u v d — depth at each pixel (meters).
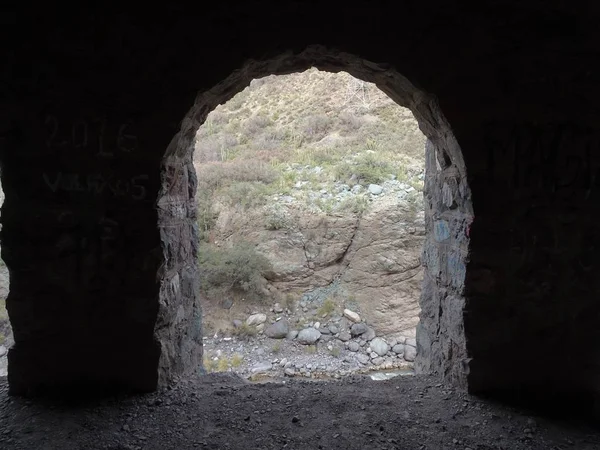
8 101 2.18
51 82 2.19
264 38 2.15
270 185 9.22
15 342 2.33
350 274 7.97
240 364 6.74
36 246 2.26
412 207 8.03
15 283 2.28
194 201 3.02
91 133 2.21
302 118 13.53
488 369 2.30
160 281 2.30
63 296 2.29
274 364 6.75
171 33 2.16
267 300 7.82
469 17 2.15
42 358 2.34
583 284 2.24
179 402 2.32
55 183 2.23
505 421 2.15
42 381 2.35
